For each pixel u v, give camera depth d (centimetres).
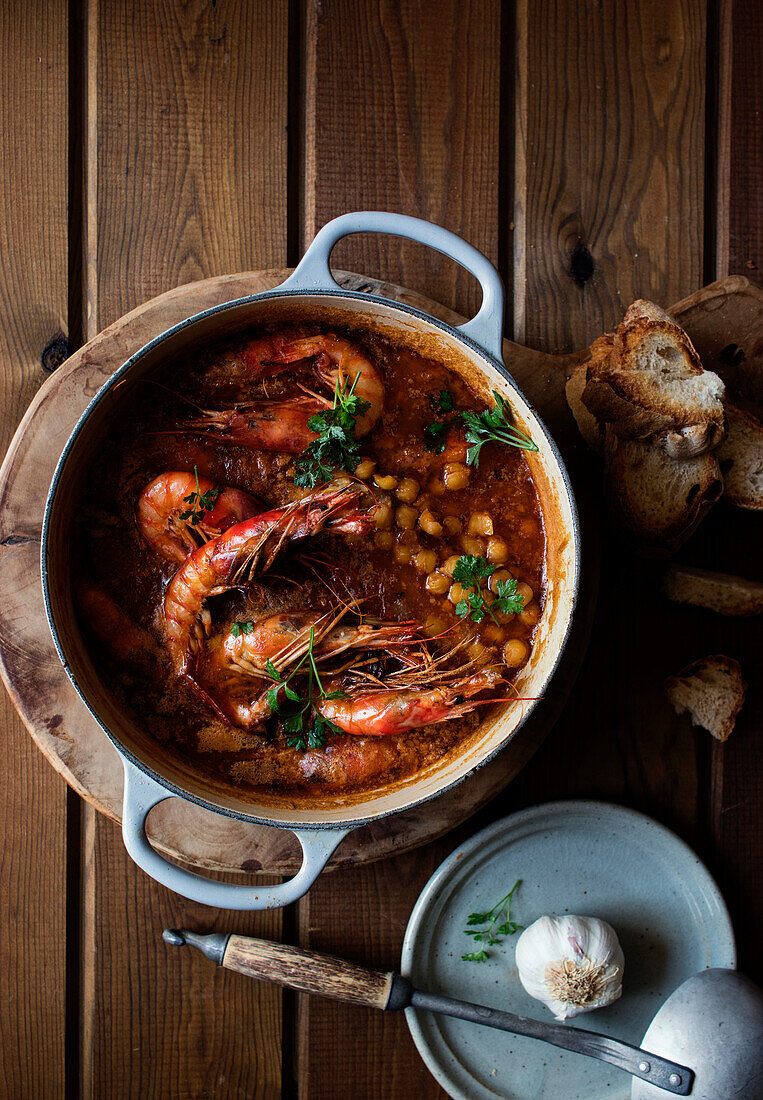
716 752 90
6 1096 88
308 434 83
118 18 89
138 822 78
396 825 86
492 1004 87
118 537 83
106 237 89
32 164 89
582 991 84
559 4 91
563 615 81
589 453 88
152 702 82
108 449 83
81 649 81
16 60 89
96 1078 88
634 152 91
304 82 90
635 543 87
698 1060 82
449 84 91
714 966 87
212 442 84
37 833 88
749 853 90
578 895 88
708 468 84
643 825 87
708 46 92
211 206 89
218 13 90
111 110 89
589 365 84
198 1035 88
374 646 82
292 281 80
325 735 83
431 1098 88
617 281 91
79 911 89
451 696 81
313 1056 88
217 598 84
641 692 90
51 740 85
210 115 89
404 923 88
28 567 85
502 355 88
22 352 89
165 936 87
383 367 84
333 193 90
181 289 86
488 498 84
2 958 88
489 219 90
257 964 85
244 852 86
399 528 83
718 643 90
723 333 89
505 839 87
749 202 92
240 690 83
